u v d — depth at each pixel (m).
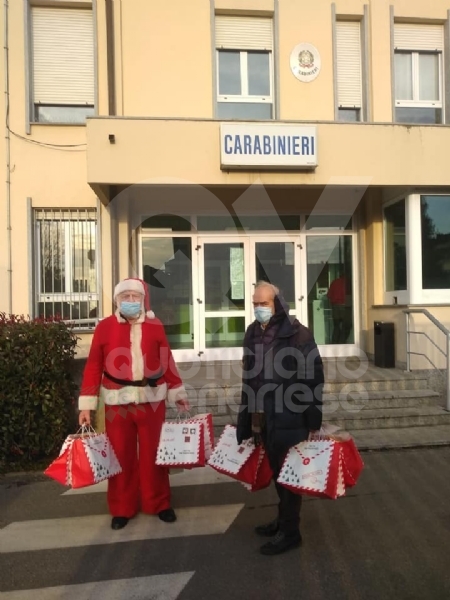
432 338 7.53
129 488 4.07
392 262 8.32
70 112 7.75
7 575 3.30
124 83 7.66
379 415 6.41
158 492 4.12
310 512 4.21
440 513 4.16
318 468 3.42
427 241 7.71
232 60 8.04
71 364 5.98
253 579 3.21
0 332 5.45
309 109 8.02
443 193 7.73
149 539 3.78
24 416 5.43
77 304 7.71
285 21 7.96
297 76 8.00
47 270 7.69
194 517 4.16
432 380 7.25
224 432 4.06
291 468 3.47
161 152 6.88
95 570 3.35
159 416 4.16
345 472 3.53
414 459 5.48
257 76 8.10
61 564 3.43
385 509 4.25
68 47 7.68
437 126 7.36
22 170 7.52
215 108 7.82
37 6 7.62
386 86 8.12
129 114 7.66
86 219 7.72
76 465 3.77
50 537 3.84
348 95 8.26
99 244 7.62
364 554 3.50
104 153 6.79
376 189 8.48
